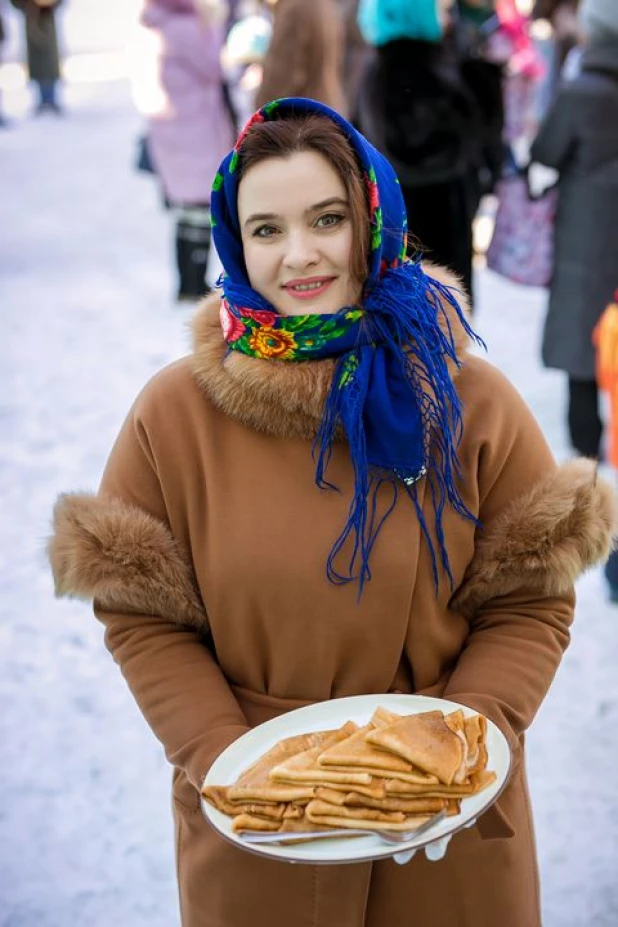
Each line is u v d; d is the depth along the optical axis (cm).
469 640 150
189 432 144
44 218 778
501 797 143
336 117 137
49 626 318
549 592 147
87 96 1233
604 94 348
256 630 143
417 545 140
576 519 145
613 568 313
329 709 136
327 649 142
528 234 398
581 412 378
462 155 388
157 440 144
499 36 556
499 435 145
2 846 237
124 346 531
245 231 137
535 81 579
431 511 141
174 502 145
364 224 135
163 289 616
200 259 570
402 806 120
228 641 145
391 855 118
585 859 227
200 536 144
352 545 139
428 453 140
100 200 821
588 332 364
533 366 483
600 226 356
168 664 145
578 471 148
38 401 471
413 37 377
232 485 142
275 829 121
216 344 143
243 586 140
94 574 143
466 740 126
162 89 524
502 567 145
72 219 773
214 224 140
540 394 453
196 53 516
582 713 274
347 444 141
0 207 810
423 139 384
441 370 137
